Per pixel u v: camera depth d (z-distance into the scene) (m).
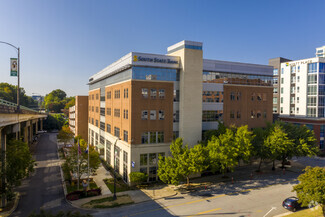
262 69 50.16
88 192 31.81
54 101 183.25
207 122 43.88
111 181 38.00
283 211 26.36
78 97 75.81
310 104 63.12
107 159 50.06
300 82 65.81
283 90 71.19
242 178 38.50
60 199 30.81
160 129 38.06
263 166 45.53
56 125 126.50
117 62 43.94
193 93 39.50
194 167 30.34
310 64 63.44
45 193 33.03
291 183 35.97
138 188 34.53
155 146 37.56
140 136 36.62
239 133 35.06
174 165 31.69
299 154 39.25
